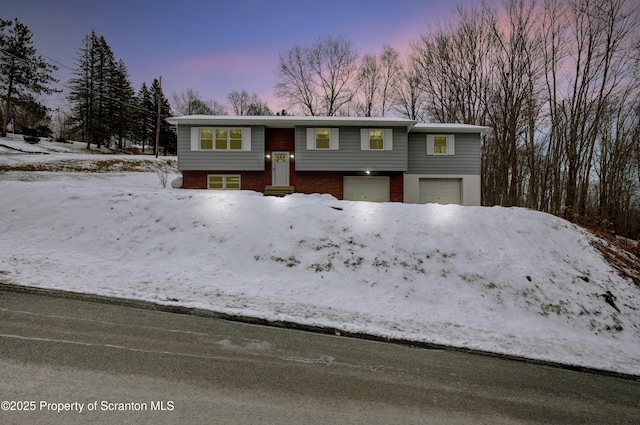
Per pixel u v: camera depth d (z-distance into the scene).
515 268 7.69
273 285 6.73
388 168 17.77
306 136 17.77
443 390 3.56
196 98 56.12
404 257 7.93
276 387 3.26
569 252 8.65
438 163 18.72
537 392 3.78
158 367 3.42
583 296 7.11
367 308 6.20
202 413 2.72
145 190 10.73
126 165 27.67
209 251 7.79
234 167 17.73
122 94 42.97
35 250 7.29
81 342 3.82
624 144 22.70
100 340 3.92
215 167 17.72
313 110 36.34
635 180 24.95
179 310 5.08
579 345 5.61
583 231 10.10
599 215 22.69
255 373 3.49
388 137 17.80
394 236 8.59
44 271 6.21
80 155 27.97
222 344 4.13
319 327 4.99
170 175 27.09
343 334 4.88
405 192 18.66
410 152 18.77
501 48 23.61
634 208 25.88
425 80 29.75
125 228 8.44
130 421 2.54
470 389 3.66
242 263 7.50
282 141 18.52
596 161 24.03
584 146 21.78
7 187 9.99
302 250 7.97
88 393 2.87
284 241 8.23
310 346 4.34
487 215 9.67
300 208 9.59
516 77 22.66
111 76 40.75
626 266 8.82
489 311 6.52
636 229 24.25
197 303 5.39
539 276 7.50
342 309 6.03
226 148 17.86
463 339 5.19
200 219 8.91
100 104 38.56
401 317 5.95
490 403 3.41
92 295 5.29
